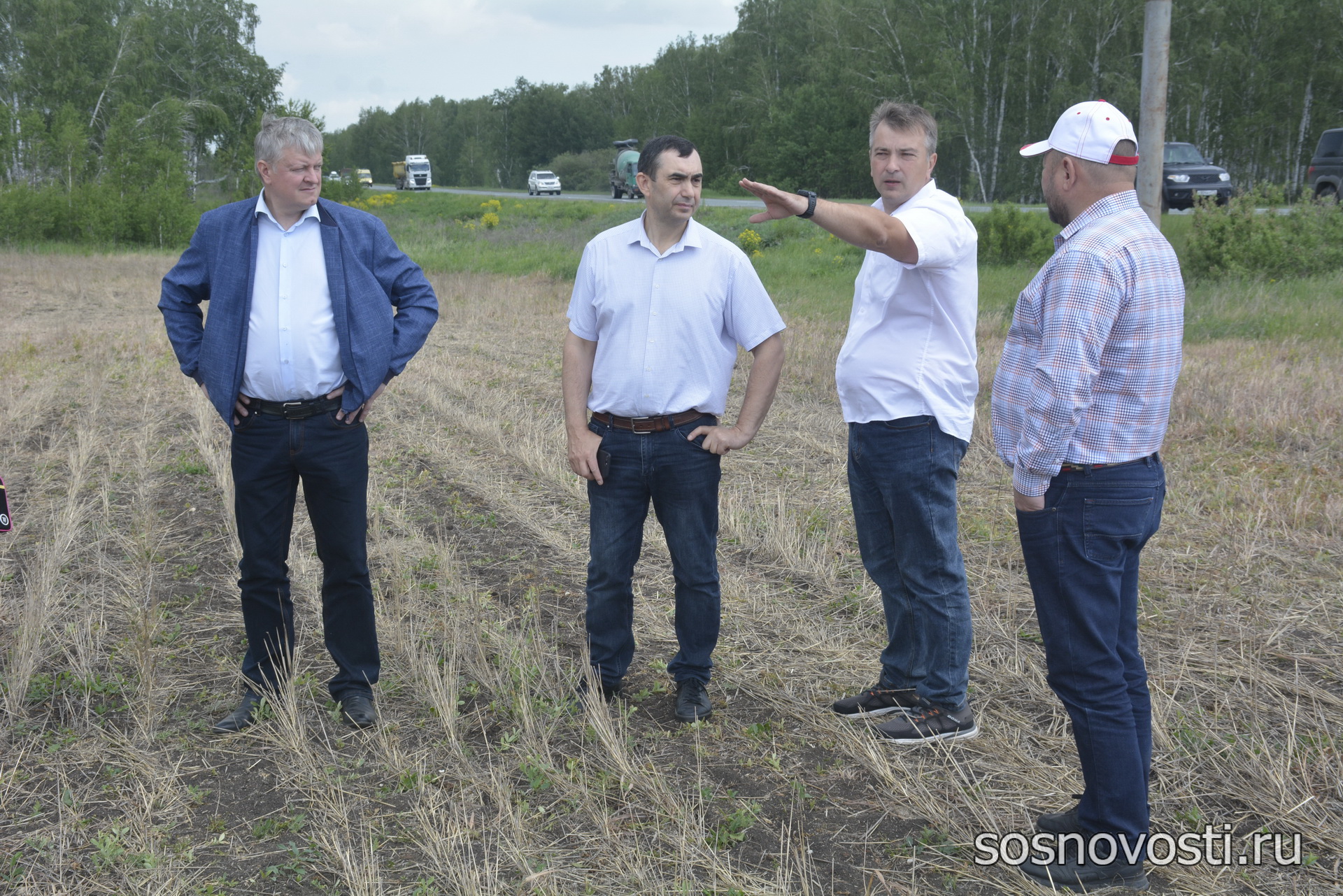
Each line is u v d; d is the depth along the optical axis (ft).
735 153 201.77
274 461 10.70
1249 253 44.45
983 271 56.13
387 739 10.71
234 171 138.10
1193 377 26.61
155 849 8.77
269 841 9.02
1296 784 9.50
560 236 99.66
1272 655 12.27
